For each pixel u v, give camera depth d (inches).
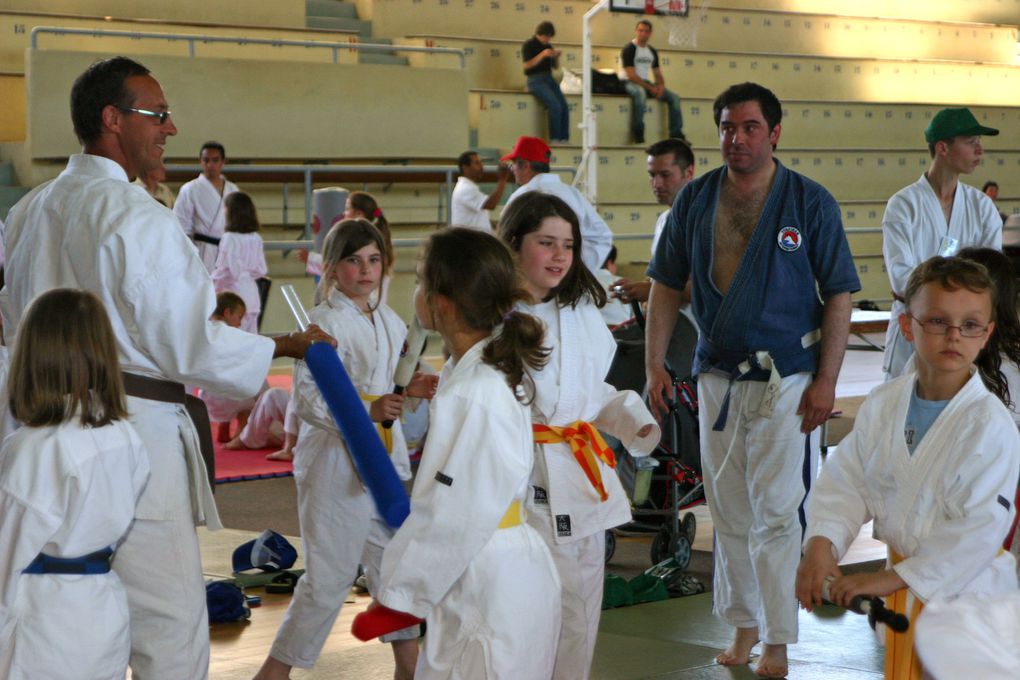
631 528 238.8
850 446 108.2
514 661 97.7
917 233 211.5
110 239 111.7
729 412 162.9
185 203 419.5
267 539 215.8
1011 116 719.7
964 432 101.1
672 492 215.6
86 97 118.7
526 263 122.0
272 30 542.0
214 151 420.5
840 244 159.3
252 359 116.2
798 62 696.4
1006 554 106.3
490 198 467.8
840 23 732.0
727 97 160.1
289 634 148.8
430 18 609.6
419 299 106.6
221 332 114.5
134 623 114.7
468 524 96.1
